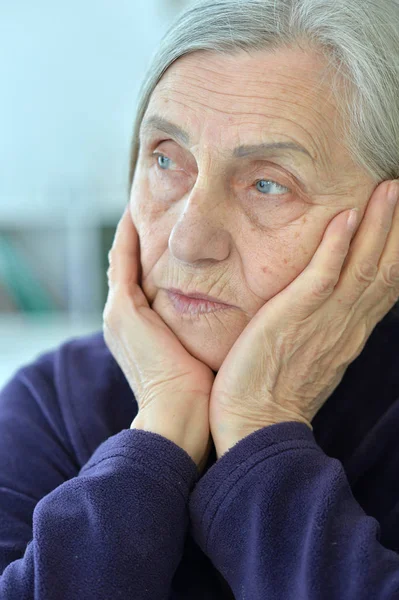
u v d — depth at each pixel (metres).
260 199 0.92
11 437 1.03
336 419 1.04
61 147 2.82
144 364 0.99
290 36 0.86
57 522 0.81
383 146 0.91
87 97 2.78
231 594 0.94
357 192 0.92
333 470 0.84
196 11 0.91
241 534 0.83
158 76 0.95
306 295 0.92
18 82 2.81
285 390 0.96
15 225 2.88
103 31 2.74
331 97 0.87
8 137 2.85
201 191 0.90
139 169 1.02
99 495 0.83
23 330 2.86
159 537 0.82
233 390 0.94
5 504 0.96
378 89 0.88
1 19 2.77
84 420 1.04
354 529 0.79
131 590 0.79
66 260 2.88
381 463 0.99
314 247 0.92
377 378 1.05
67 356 1.14
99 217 2.84
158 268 1.00
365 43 0.87
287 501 0.82
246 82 0.87
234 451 0.87
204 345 0.98
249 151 0.87
